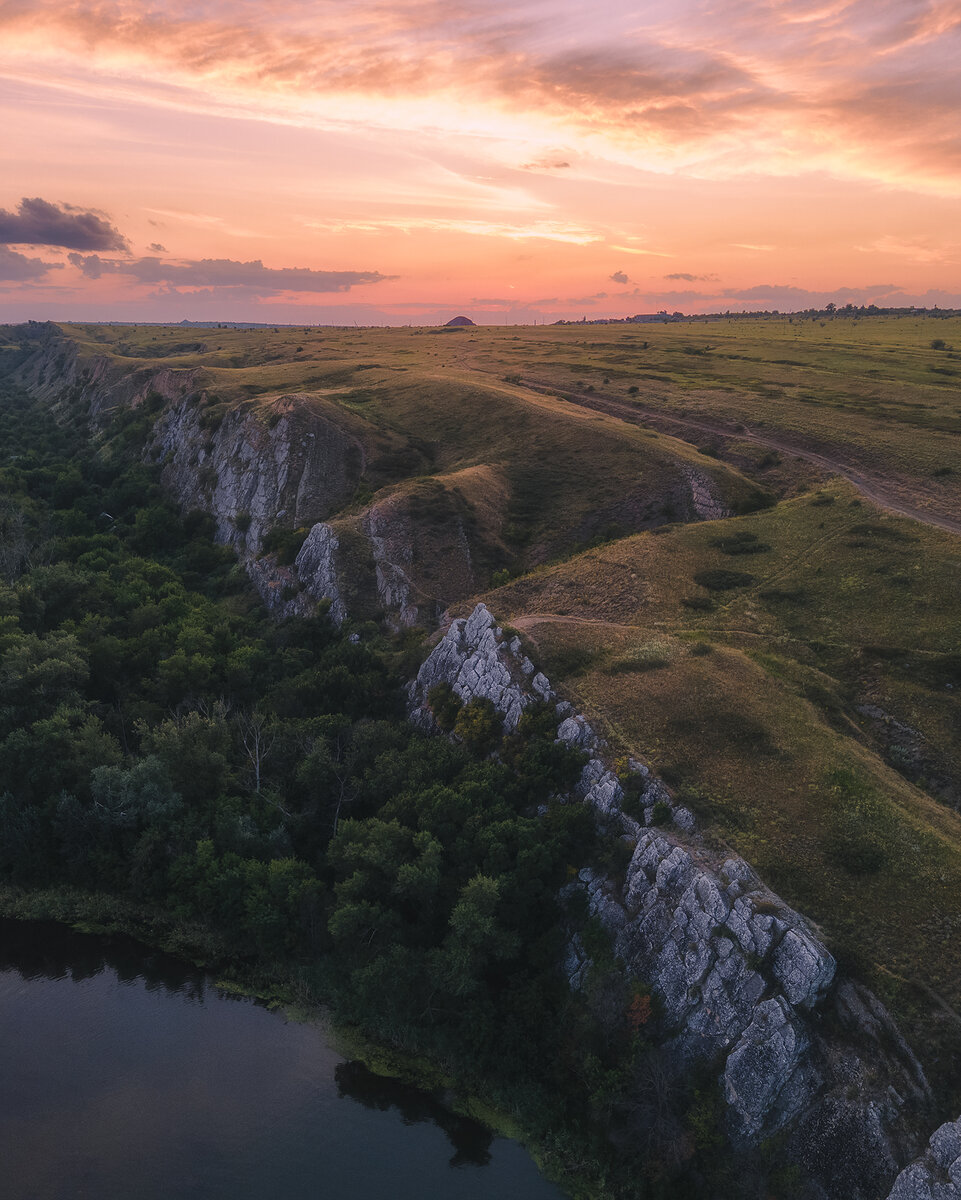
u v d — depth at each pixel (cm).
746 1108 3372
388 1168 3538
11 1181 3369
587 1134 3666
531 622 6281
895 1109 3141
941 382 13600
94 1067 3956
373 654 7331
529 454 11088
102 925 4912
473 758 5366
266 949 4653
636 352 19038
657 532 8294
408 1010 4253
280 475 11144
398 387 14288
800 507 8594
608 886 4253
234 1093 3853
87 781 5384
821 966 3431
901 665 5672
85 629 7400
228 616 8831
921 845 4081
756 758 4725
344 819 5222
